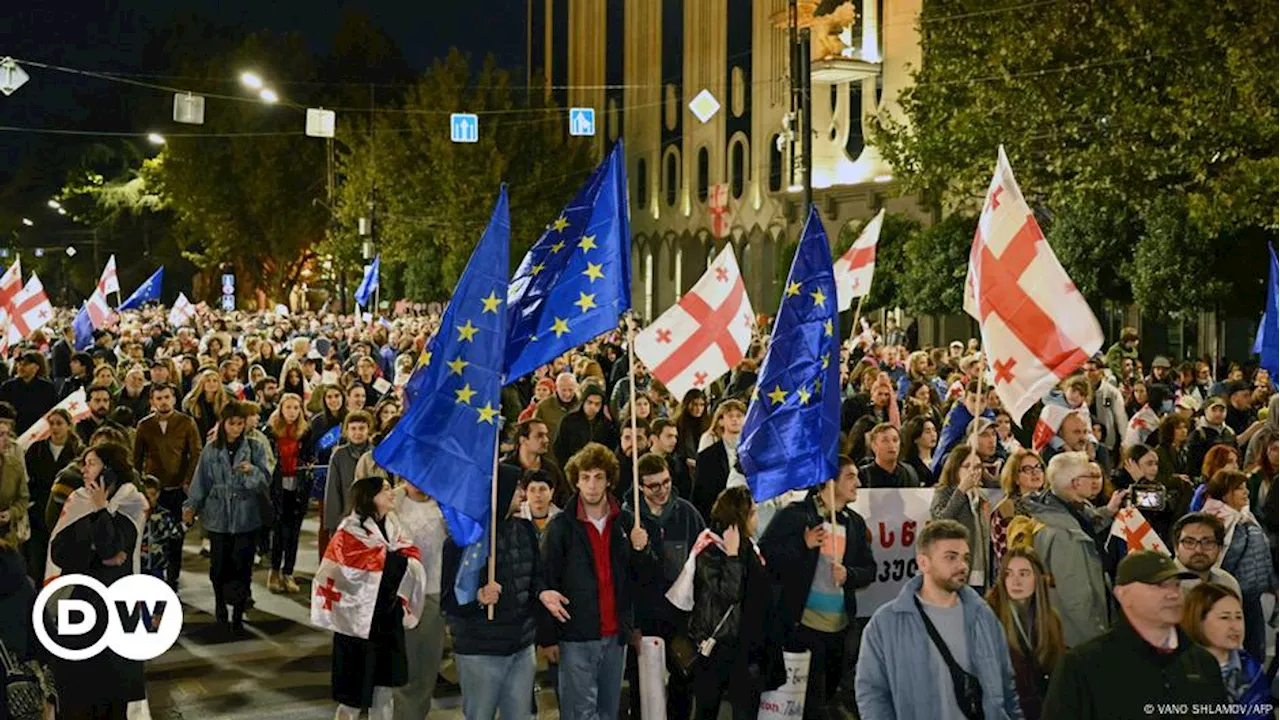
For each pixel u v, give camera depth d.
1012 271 8.18
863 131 45.62
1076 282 25.52
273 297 75.81
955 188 27.05
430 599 8.48
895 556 9.19
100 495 8.31
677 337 11.43
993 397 12.15
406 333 27.23
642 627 7.94
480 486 7.35
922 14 27.77
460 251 56.00
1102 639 4.84
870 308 35.53
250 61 71.12
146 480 10.16
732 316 11.48
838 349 8.35
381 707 8.19
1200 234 23.09
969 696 5.66
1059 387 13.25
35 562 11.71
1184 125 21.19
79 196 88.69
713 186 57.81
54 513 9.17
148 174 80.06
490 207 56.38
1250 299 25.20
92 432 13.25
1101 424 15.23
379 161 57.44
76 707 8.25
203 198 71.25
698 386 11.44
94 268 87.94
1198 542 7.28
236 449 11.66
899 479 9.59
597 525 7.74
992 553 8.88
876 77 44.91
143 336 28.62
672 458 11.74
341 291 54.50
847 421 14.20
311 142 71.19
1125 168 22.77
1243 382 15.47
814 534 7.93
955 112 25.36
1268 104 20.14
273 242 71.69
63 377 19.55
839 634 8.27
